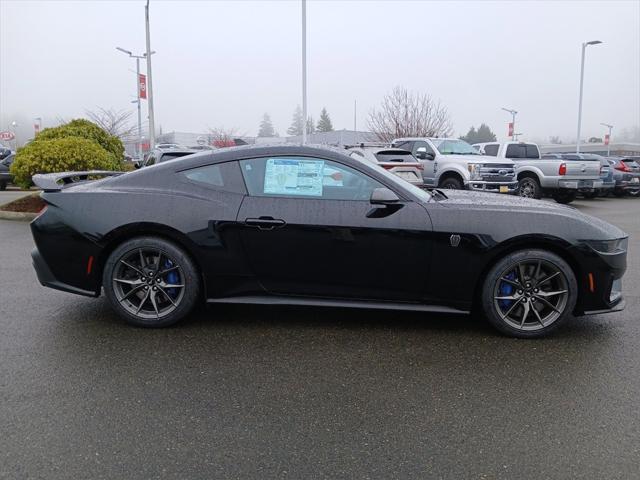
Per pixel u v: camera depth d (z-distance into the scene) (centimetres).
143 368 360
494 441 276
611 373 357
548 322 416
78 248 427
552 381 345
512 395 326
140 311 435
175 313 432
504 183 1334
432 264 412
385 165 1130
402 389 333
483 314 426
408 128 3206
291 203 419
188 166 438
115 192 432
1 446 268
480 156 1412
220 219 418
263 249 420
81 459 258
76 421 292
